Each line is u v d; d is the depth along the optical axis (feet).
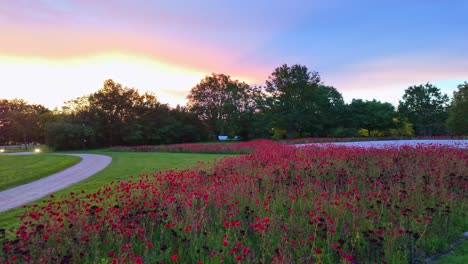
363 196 19.15
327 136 174.40
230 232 14.52
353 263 11.64
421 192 19.66
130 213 16.58
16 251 11.55
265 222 13.16
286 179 23.72
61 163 64.90
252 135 207.10
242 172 29.01
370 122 170.09
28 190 34.30
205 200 17.12
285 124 175.32
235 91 209.67
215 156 72.79
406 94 214.69
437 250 13.83
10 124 242.58
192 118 208.95
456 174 24.94
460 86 138.82
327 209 16.88
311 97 175.52
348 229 13.82
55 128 154.10
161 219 15.35
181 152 96.02
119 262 11.20
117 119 175.52
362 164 29.22
